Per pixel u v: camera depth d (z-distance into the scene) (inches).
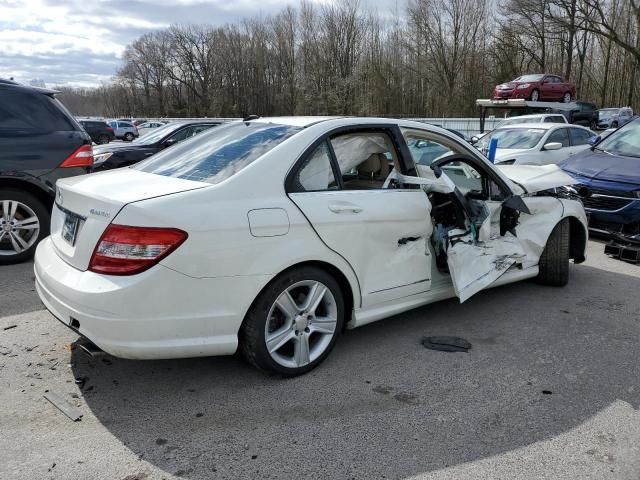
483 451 101.9
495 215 169.9
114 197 111.0
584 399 121.8
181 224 105.9
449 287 160.4
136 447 100.6
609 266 236.8
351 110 1962.4
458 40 1662.2
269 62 2674.7
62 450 98.7
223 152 132.6
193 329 109.6
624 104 1638.8
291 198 121.6
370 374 131.0
